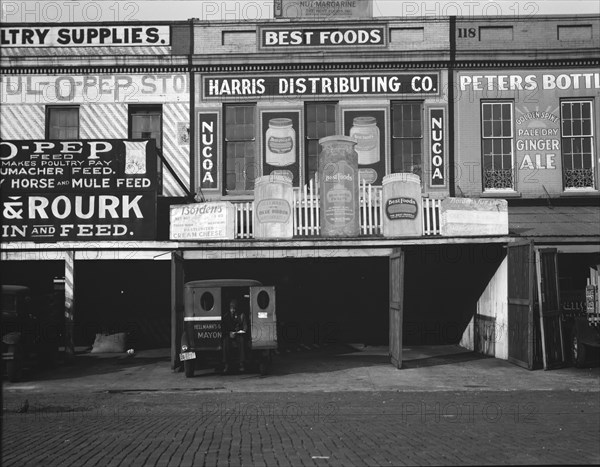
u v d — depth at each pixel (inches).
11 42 895.7
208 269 904.3
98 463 288.2
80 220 747.4
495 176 890.1
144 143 756.0
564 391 560.1
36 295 715.4
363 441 337.7
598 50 894.4
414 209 736.3
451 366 702.5
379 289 906.7
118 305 904.3
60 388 589.0
